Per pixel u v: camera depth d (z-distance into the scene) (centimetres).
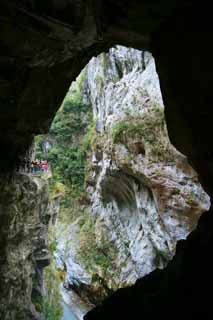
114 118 2323
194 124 773
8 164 1512
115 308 684
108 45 1284
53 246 3372
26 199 1747
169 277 706
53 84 1349
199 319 590
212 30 707
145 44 1045
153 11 830
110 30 982
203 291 621
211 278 630
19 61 1109
